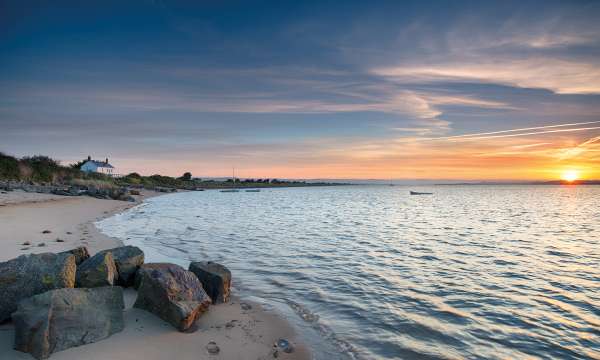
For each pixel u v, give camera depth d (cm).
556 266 1580
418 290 1173
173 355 657
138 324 764
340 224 3127
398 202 7475
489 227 3084
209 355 674
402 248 1947
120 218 3073
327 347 751
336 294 1106
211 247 1834
